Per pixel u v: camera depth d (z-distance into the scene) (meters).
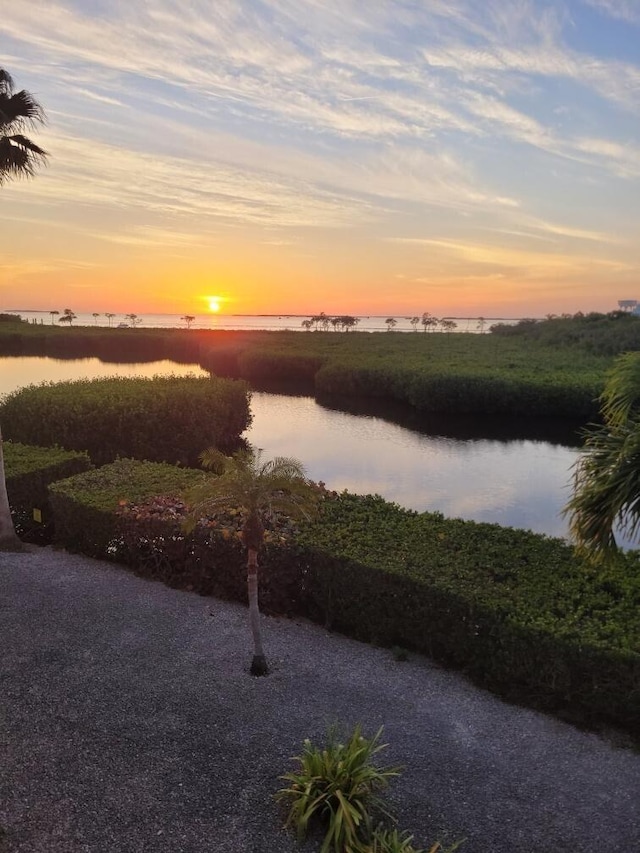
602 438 5.50
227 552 7.87
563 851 4.20
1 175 9.62
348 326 122.25
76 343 60.78
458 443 21.77
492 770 4.94
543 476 17.14
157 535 8.45
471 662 6.27
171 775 4.77
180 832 4.23
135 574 8.70
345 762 4.51
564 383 26.33
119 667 6.26
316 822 4.36
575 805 4.59
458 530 8.11
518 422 26.14
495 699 5.98
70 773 4.75
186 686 5.96
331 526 8.09
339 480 16.66
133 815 4.36
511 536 7.93
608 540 5.43
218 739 5.20
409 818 4.43
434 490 15.78
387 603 6.81
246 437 22.36
